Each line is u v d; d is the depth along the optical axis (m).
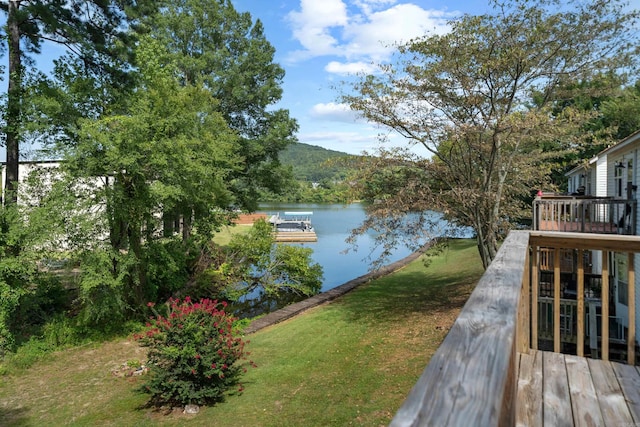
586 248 3.27
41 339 11.17
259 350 9.96
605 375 2.82
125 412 7.46
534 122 9.47
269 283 17.03
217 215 17.44
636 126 23.86
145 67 15.34
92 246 11.34
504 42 9.88
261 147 21.66
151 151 11.13
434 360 1.00
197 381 7.57
